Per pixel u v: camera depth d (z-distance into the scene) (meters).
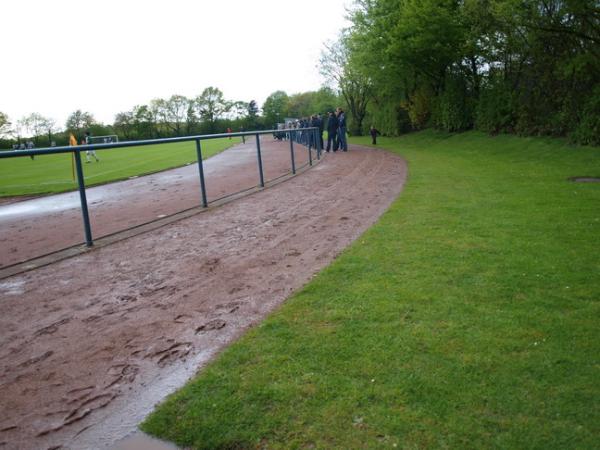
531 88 20.02
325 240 6.02
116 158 28.31
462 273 4.41
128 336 3.64
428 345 3.10
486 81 26.61
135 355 3.34
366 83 43.56
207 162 20.38
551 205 7.48
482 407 2.46
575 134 15.81
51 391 2.95
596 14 15.26
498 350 3.01
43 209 10.27
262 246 5.96
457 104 27.59
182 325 3.78
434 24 24.44
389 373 2.80
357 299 3.90
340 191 10.01
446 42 25.34
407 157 18.30
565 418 2.35
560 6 16.55
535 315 3.49
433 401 2.52
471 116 26.98
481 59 25.55
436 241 5.54
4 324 3.99
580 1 14.68
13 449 2.42
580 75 16.53
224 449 2.29
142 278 5.00
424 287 4.09
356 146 28.97
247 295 4.32
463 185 9.93
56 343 3.60
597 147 14.66
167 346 3.44
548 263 4.64
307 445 2.25
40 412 2.73
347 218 7.26
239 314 3.90
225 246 6.09
